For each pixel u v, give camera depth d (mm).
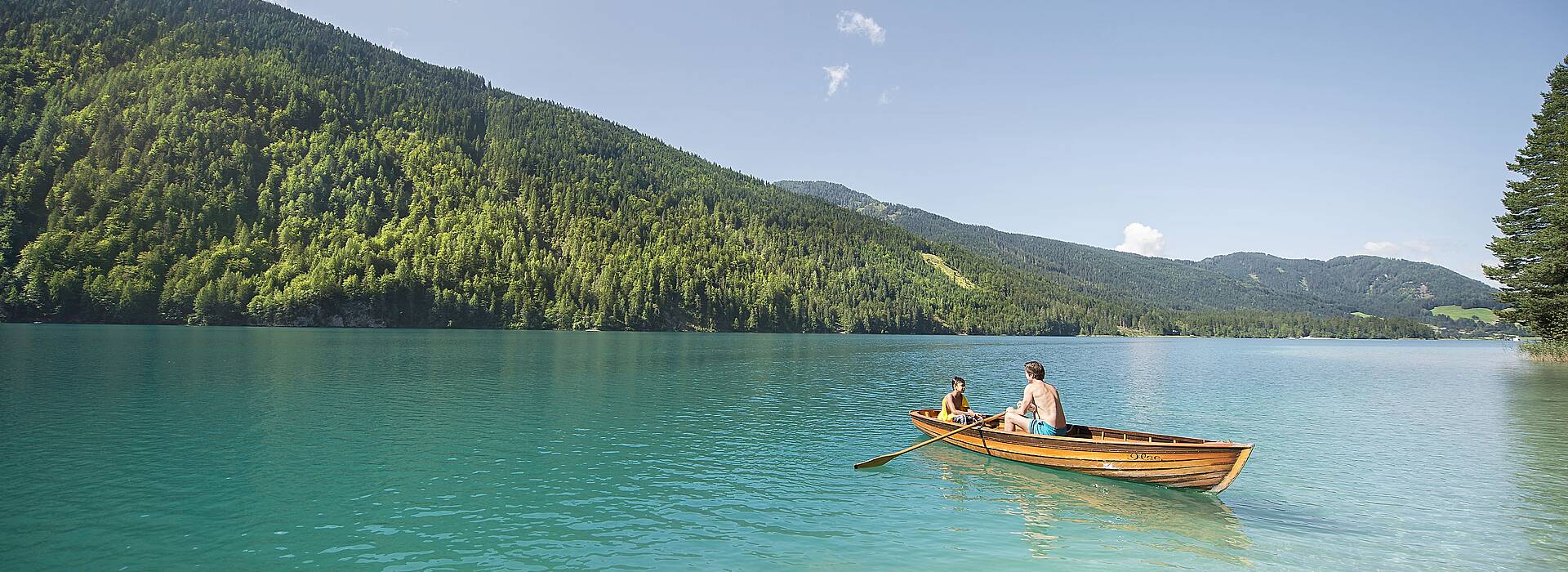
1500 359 100125
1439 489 18891
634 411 32375
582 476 19594
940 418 25594
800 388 44344
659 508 16500
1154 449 18188
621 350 86062
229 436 24625
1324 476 20406
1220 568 12969
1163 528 15289
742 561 13078
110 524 14852
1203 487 17547
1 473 18922
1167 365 79562
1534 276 58031
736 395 39469
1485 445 25594
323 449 22703
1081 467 19641
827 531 14867
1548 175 59906
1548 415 33844
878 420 30625
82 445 22594
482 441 24516
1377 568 13000
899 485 18875
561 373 50812
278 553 13250
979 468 20891
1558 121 60469
